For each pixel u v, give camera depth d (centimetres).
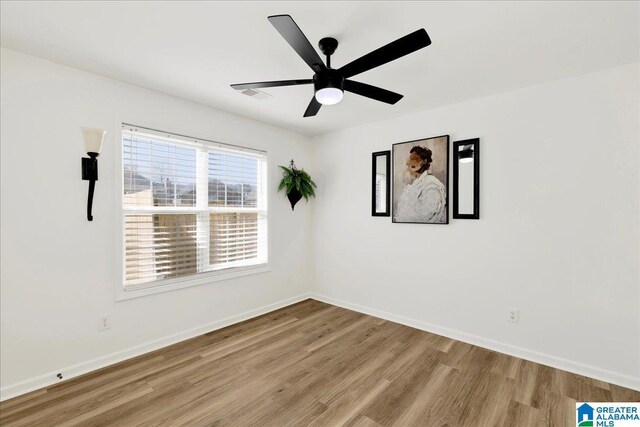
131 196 259
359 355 259
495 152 270
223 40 189
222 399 199
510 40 186
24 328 204
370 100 282
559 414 185
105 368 235
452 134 295
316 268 423
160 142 277
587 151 228
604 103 221
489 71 226
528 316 254
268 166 368
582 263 230
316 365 242
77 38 186
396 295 338
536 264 250
